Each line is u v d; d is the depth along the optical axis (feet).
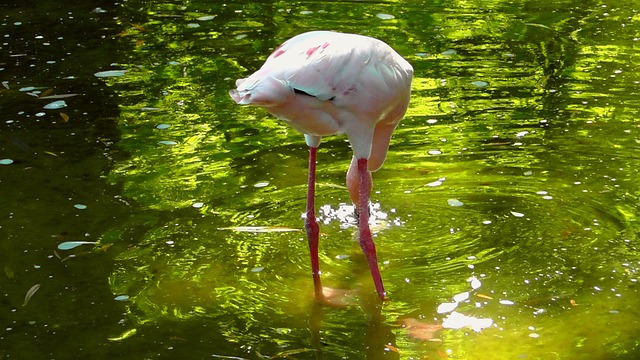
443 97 33.55
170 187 26.91
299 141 30.60
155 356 18.86
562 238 23.79
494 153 28.94
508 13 44.16
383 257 23.24
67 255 23.03
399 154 29.12
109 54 38.22
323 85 19.95
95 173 27.68
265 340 19.60
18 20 42.55
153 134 30.68
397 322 20.36
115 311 20.67
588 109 32.14
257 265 22.94
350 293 21.76
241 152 29.50
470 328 20.01
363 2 46.19
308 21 42.83
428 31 41.29
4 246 23.36
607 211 25.07
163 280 22.11
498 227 24.43
